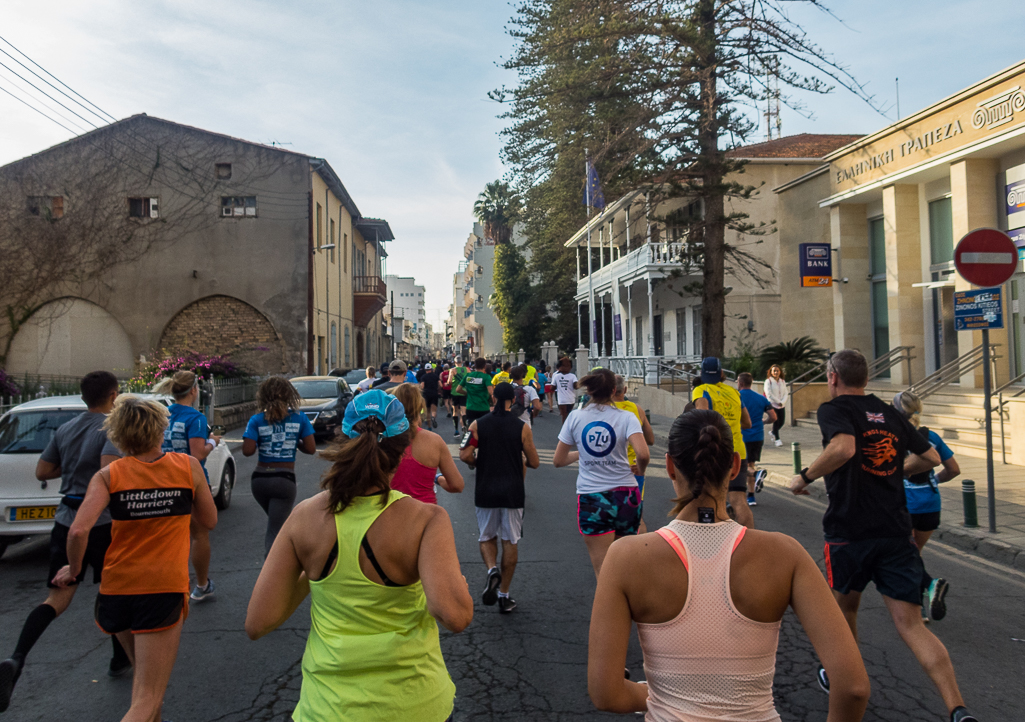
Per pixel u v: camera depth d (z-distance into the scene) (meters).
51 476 4.50
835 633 1.83
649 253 25.75
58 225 26.78
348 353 36.34
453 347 103.56
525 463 5.74
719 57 17.02
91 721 3.87
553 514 9.05
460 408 16.95
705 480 1.94
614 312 30.38
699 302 28.31
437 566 2.05
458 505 9.78
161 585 3.40
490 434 5.59
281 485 5.74
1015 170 14.08
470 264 77.88
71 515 4.31
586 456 5.18
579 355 27.02
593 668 1.91
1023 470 10.95
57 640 5.08
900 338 17.12
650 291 25.81
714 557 1.90
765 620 1.88
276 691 4.21
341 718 2.01
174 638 3.47
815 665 4.48
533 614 5.46
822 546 7.41
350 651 2.04
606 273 31.78
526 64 18.67
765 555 1.90
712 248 18.36
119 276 27.06
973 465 11.48
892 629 5.11
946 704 3.47
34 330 26.55
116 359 26.98
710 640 1.85
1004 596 5.88
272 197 27.69
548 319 45.47
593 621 1.94
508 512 5.57
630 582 1.91
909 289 17.11
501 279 49.12
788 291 22.38
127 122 27.22
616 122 17.70
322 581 2.11
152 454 3.54
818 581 1.89
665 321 32.34
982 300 7.68
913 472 4.62
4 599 6.07
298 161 27.88
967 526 7.74
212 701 4.07
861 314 19.28
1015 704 3.94
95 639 5.11
